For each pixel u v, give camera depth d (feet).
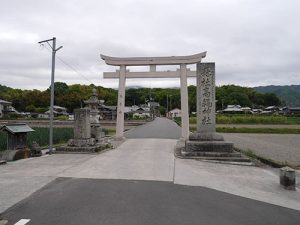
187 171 31.68
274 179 30.07
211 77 45.80
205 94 45.78
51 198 20.74
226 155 40.78
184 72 66.23
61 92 286.05
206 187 25.14
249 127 132.57
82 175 28.37
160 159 39.37
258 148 58.80
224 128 118.73
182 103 66.13
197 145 42.22
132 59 67.87
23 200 20.20
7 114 218.79
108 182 25.63
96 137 52.95
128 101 375.45
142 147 53.83
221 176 30.19
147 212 18.21
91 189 23.22
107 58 68.54
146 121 201.26
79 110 48.16
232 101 336.08
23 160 37.86
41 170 30.68
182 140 65.10
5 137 52.85
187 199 21.35
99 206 19.12
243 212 18.99
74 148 46.16
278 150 55.67
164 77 67.67
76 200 20.33
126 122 177.88
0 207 18.71
